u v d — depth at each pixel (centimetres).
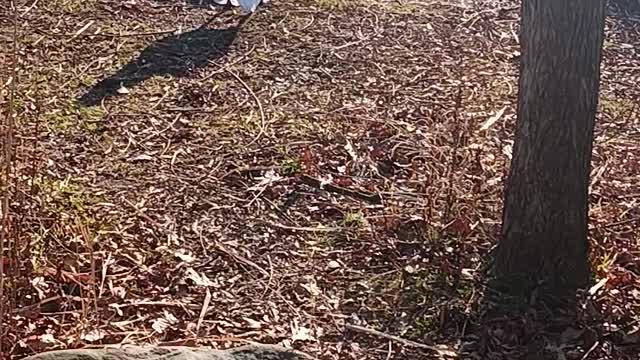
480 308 256
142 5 503
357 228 301
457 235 287
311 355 237
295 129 372
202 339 241
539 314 252
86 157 340
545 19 243
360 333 249
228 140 361
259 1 491
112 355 196
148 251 280
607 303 257
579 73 246
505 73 438
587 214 261
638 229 300
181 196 317
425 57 454
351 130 372
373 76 429
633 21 519
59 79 406
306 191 324
